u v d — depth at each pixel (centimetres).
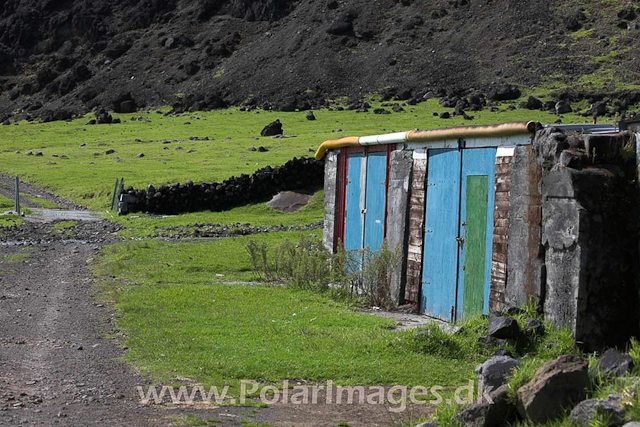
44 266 2259
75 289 1850
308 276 1867
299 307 1584
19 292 1789
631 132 1156
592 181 1102
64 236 3055
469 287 1419
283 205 4169
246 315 1475
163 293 1739
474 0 16112
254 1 18538
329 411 894
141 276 2069
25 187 5284
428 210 1584
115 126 10581
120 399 916
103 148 7431
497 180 1336
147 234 3152
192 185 4184
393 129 8312
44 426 791
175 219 3747
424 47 14725
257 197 4309
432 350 1149
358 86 13625
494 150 1366
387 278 1689
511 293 1265
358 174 1914
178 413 866
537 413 696
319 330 1334
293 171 4372
